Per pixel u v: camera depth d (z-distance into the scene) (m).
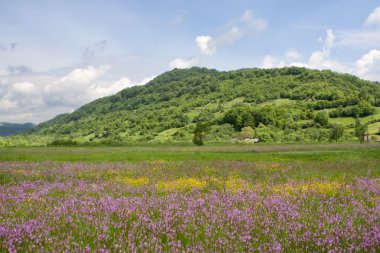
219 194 13.55
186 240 7.86
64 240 7.58
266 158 39.66
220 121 192.75
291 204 11.38
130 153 51.50
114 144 100.25
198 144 100.81
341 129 127.38
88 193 14.26
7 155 44.69
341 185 16.17
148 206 11.00
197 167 27.25
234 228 8.65
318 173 21.91
